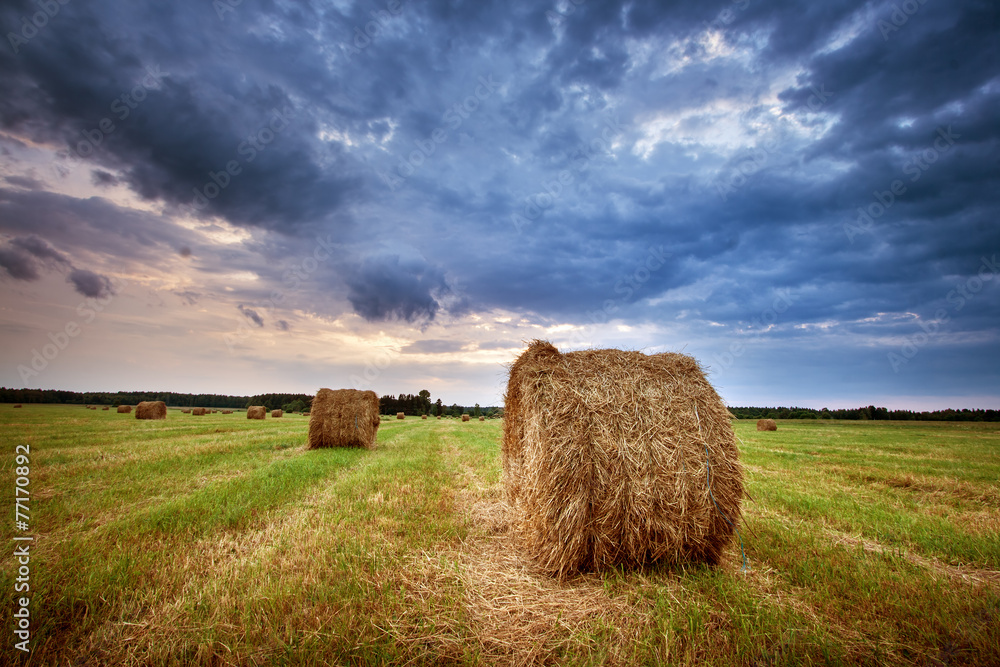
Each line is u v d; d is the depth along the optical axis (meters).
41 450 12.54
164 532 5.62
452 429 28.14
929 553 5.26
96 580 4.16
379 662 3.10
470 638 3.44
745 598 4.02
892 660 3.21
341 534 5.56
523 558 5.34
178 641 3.35
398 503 7.21
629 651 3.34
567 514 4.85
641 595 4.23
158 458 11.31
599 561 4.94
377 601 3.89
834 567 4.65
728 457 5.21
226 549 5.14
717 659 3.22
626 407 5.19
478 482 9.22
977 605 3.90
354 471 10.60
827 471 11.12
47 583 4.07
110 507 6.83
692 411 5.28
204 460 11.25
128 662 3.14
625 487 4.95
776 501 7.59
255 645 3.31
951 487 9.11
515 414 6.86
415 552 5.09
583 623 3.72
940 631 3.57
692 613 3.76
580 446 4.99
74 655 3.20
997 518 6.87
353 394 16.34
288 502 7.27
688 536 5.01
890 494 8.52
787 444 19.19
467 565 4.84
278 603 3.79
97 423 24.22
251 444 14.99
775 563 4.94
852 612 3.84
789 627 3.52
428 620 3.63
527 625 3.67
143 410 32.38
